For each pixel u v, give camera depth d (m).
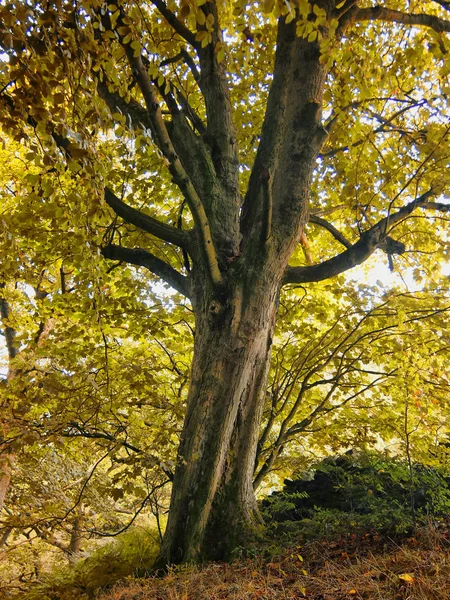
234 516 4.74
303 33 3.64
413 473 5.18
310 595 2.91
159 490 8.35
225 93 5.93
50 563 12.48
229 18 6.29
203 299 5.37
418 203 5.95
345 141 6.70
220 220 5.56
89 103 3.10
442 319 6.52
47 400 6.07
